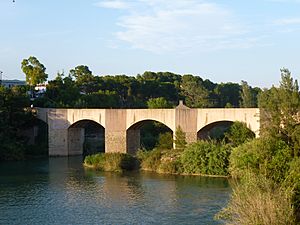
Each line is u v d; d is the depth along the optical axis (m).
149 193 56.03
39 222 43.69
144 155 77.00
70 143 98.06
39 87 142.12
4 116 97.31
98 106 120.94
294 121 51.94
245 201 31.77
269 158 40.38
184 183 62.25
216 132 100.44
